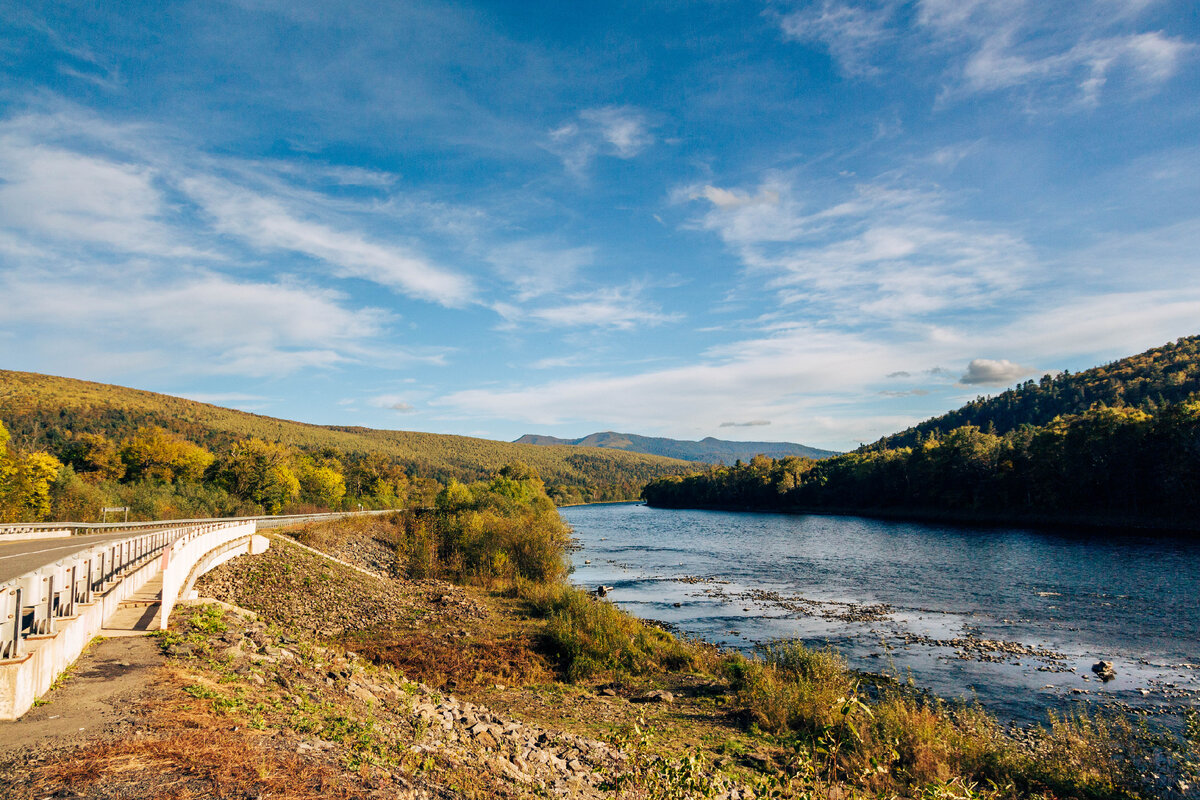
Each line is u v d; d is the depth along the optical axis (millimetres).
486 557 39219
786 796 8539
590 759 11625
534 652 21047
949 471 91625
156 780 5785
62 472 49406
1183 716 16344
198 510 55125
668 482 185625
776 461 155625
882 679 19359
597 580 42031
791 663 18312
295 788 6070
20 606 7777
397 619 25516
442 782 7746
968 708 17016
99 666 9656
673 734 14102
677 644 22156
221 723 7594
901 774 11594
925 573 41406
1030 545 53281
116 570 14930
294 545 33250
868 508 107812
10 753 6242
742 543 65688
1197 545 48188
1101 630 25625
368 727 9062
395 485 118688
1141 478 65500
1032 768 11844
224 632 13242
